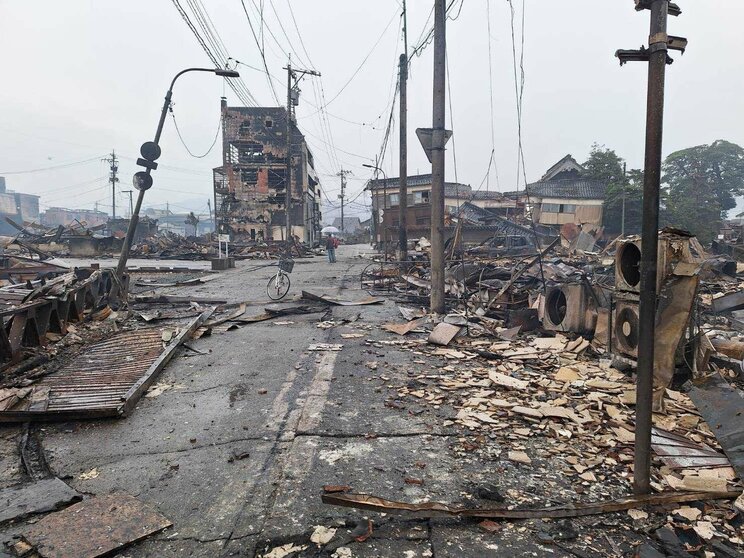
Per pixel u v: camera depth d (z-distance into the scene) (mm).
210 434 3637
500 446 3359
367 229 77875
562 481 2877
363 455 3246
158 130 9711
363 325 7895
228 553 2254
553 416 3805
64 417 3883
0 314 5062
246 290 12789
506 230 25250
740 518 2445
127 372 5062
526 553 2225
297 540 2344
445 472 3004
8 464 3193
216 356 5953
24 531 2404
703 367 4238
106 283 9367
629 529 2391
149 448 3414
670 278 4273
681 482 2760
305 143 47625
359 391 4578
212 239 42594
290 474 2988
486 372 5156
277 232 46625
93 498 2719
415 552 2240
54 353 5891
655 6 2223
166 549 2291
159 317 8195
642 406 2555
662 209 36594
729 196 44562
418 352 6090
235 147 47312
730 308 7617
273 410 4105
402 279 13648
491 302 8336
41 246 33406
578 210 41281
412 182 44500
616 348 4996
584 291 6277
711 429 3357
